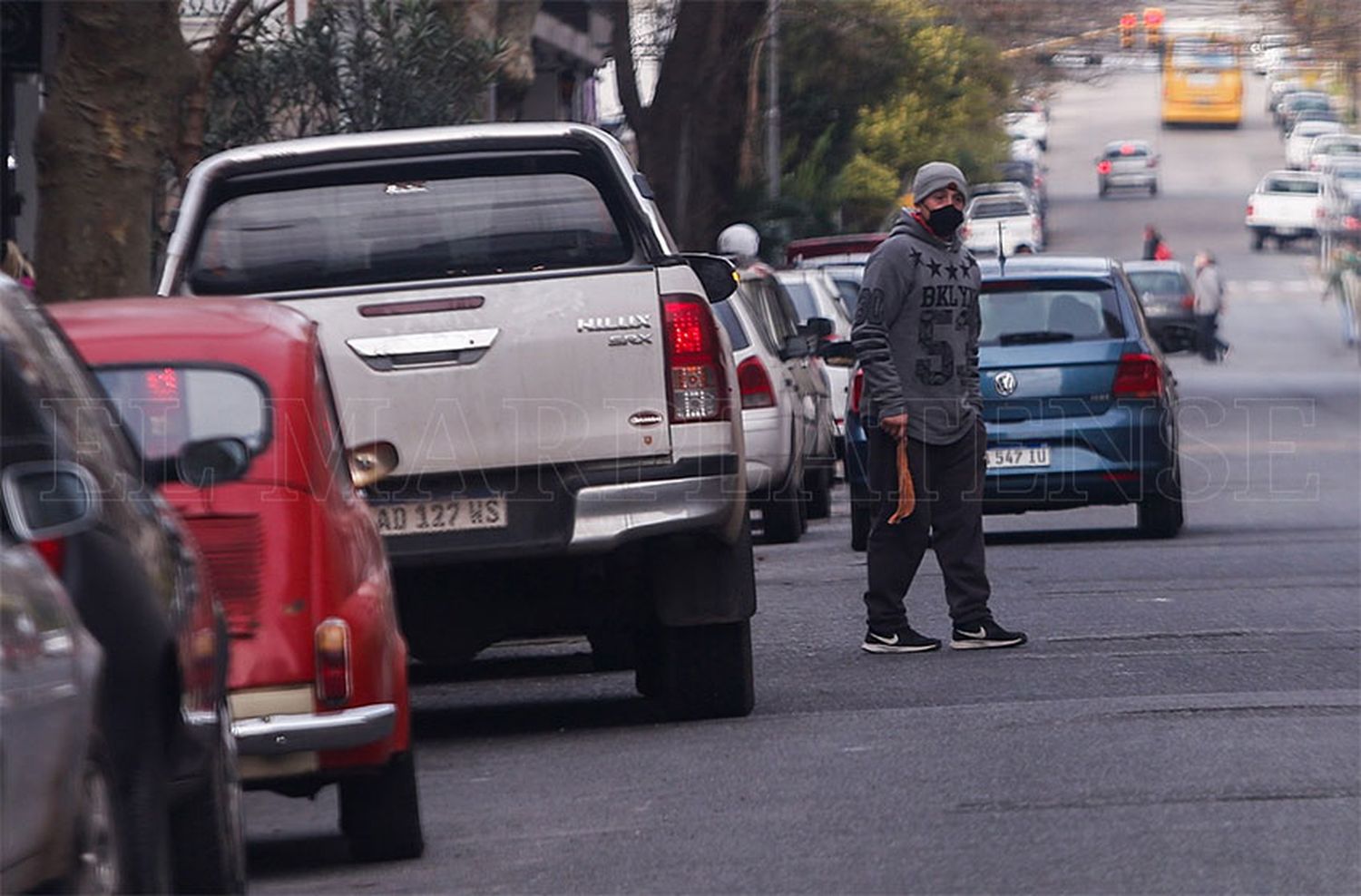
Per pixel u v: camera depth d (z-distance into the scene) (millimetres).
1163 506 50750
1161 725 27109
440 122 63719
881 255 33844
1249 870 19812
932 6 154000
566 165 28234
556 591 28484
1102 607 39000
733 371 28125
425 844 22922
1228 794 23031
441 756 28156
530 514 27156
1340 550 47938
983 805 22953
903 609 34750
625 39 87562
